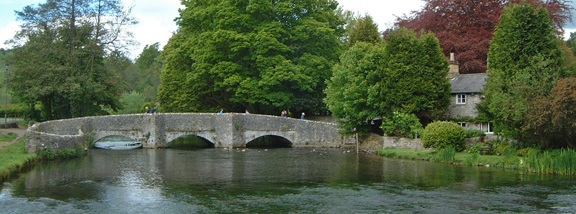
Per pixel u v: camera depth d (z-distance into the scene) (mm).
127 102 79688
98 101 60656
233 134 50812
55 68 53625
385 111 43938
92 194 25203
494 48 38406
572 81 30344
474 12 57469
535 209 21828
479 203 22969
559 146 34344
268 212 21656
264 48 53688
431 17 59375
